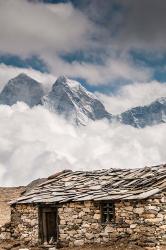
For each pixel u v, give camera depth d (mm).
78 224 32844
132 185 33250
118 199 31141
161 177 32781
